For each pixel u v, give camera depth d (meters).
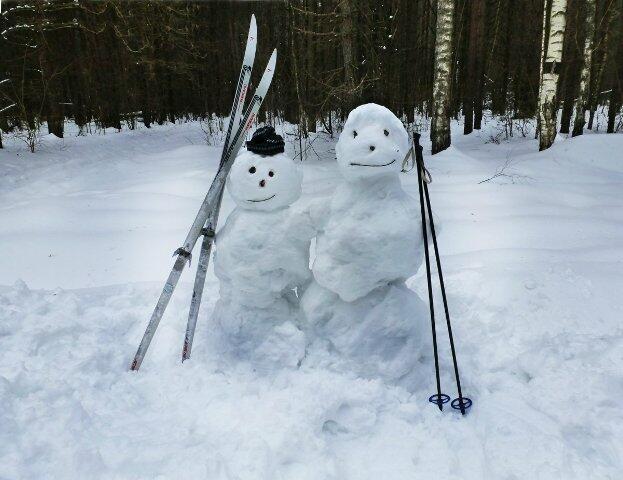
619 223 5.61
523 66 16.20
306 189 7.55
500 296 3.59
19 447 2.08
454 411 2.51
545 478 1.96
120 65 18.58
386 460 2.16
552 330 3.13
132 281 4.26
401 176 8.38
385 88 10.30
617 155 8.84
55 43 15.70
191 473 1.97
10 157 10.62
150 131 18.41
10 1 11.84
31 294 3.71
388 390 2.56
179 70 20.44
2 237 5.51
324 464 2.09
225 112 23.09
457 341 3.07
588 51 11.71
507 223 5.71
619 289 3.69
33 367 2.74
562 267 4.10
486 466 2.09
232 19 21.22
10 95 12.45
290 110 14.29
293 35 10.71
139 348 2.87
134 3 15.80
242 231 2.65
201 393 2.61
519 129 14.77
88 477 1.96
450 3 9.65
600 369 2.63
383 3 10.21
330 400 2.39
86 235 5.57
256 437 2.14
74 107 18.02
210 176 8.95
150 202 7.09
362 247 2.40
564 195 7.04
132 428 2.33
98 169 10.25
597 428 2.25
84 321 3.32
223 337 2.89
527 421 2.31
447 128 10.26
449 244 5.08
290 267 2.71
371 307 2.63
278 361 2.71
